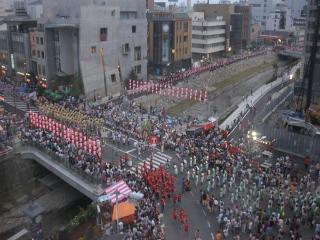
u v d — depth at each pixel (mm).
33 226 29609
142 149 57188
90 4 92125
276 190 43094
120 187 37438
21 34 97938
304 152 55781
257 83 112250
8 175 55000
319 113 68750
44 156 55156
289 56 152125
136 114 73625
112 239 33562
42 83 93375
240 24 162875
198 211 41812
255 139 59250
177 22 115625
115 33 94562
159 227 37531
